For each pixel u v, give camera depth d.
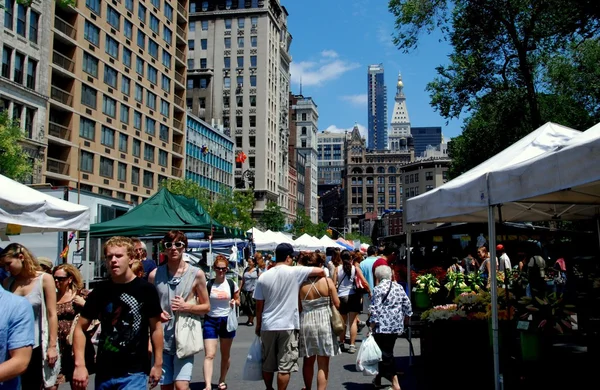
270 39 96.00
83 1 43.09
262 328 6.43
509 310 7.34
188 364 5.73
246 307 16.45
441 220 10.24
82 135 43.19
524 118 22.67
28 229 9.73
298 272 6.48
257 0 93.88
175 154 61.50
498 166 7.11
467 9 20.05
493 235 6.54
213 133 76.19
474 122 28.83
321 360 6.71
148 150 55.22
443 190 7.99
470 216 10.07
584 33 17.94
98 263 21.25
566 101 23.53
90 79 44.28
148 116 54.81
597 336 7.09
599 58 22.58
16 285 5.41
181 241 5.84
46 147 37.78
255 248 28.03
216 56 94.31
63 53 42.06
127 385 4.12
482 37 21.19
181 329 5.69
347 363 9.86
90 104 44.38
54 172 40.16
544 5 18.58
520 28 20.69
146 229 13.06
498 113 23.48
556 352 7.75
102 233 12.98
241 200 68.38
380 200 188.62
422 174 137.25
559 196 7.86
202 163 71.75
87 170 44.16
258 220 85.00
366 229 170.25
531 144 7.26
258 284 6.52
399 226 139.50
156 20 56.94
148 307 4.34
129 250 4.38
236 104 93.19
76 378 4.21
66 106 40.62
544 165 5.33
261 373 6.48
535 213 9.77
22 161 25.44
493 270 6.57
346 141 194.62
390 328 7.24
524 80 21.44
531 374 6.85
